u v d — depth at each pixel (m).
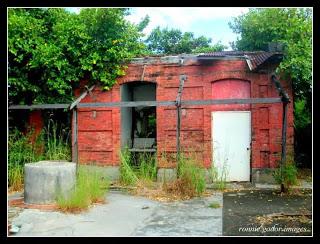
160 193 11.80
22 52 14.50
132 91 17.31
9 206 9.79
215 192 12.32
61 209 9.25
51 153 14.30
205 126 14.30
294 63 13.20
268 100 12.00
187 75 14.52
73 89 15.34
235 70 14.17
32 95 15.16
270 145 13.84
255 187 13.11
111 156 15.03
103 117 15.18
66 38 14.55
